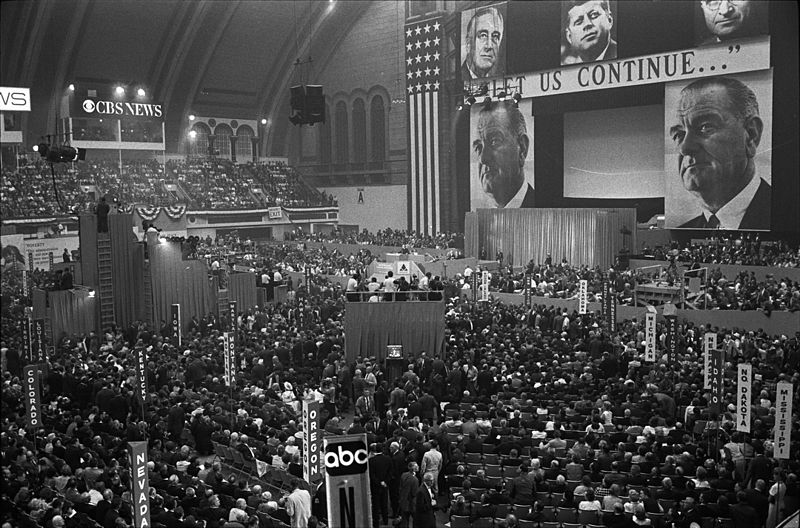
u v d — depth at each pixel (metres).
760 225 38.47
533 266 39.53
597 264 40.72
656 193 45.81
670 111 41.28
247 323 30.12
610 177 47.66
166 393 20.02
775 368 21.88
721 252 36.44
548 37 46.31
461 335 25.08
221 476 13.95
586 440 15.42
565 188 49.91
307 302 33.28
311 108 30.17
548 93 46.72
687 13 40.03
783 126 37.44
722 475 13.83
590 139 48.38
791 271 32.81
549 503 13.11
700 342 25.08
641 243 42.09
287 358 23.91
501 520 12.32
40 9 47.97
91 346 28.12
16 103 47.97
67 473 13.91
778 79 37.22
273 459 15.33
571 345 24.69
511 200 49.59
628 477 13.59
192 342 26.12
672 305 25.23
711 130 39.75
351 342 24.91
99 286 31.30
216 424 17.64
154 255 32.34
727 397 17.84
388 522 14.57
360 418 17.30
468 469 14.63
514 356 22.03
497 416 16.64
